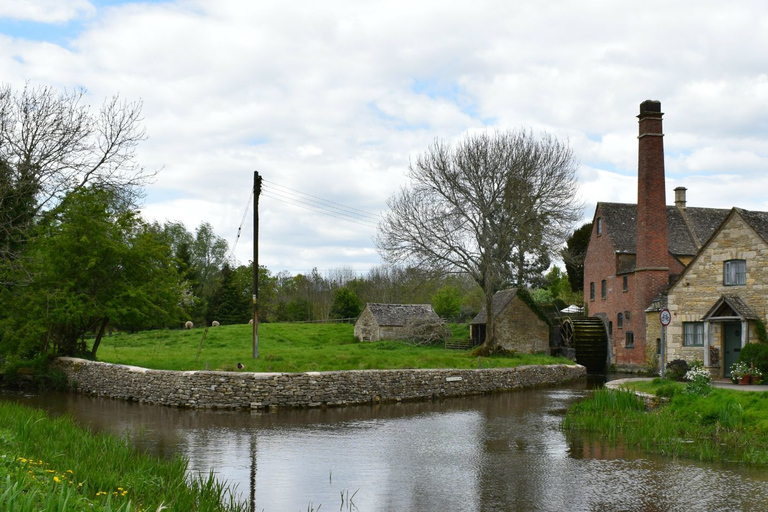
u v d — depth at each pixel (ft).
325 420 71.15
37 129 77.00
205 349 134.51
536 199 140.05
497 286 144.15
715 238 97.60
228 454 52.34
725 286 95.96
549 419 72.69
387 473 46.91
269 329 184.85
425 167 142.72
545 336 162.81
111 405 80.43
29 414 52.44
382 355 128.77
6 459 30.50
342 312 236.43
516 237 137.08
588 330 147.95
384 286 283.79
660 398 72.08
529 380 114.21
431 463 50.14
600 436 61.46
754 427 57.57
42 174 76.95
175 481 35.78
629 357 140.77
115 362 100.53
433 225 139.54
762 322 90.12
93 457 37.88
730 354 95.71
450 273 144.25
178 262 110.73
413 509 38.40
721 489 42.32
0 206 73.72
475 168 138.92
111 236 101.55
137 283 103.24
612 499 40.34
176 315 106.01
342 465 49.21
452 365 111.86
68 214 97.35
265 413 75.97
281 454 52.70
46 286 96.48
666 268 133.28
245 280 268.62
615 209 157.69
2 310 97.35
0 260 82.43
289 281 337.93
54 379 96.99
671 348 103.86
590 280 163.43
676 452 53.01
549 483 44.16
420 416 75.10
